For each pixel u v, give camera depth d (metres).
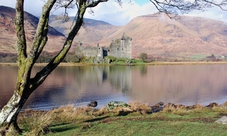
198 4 11.44
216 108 21.30
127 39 152.62
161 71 92.62
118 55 151.50
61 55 10.49
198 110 20.47
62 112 20.08
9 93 38.81
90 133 10.96
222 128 11.99
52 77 66.25
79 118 16.80
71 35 10.70
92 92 41.62
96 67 112.38
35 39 9.66
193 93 41.47
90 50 145.50
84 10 10.74
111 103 23.12
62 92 40.97
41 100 33.34
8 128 10.04
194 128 11.93
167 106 24.34
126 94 39.84
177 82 58.03
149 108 23.95
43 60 128.75
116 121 13.93
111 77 68.38
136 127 12.05
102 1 10.77
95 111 21.52
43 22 9.62
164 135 10.71
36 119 12.77
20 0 9.33
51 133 11.00
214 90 45.25
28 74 9.74
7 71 81.06
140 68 109.50
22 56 9.80
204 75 77.44
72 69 98.44
